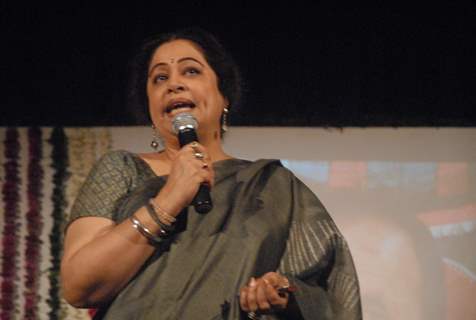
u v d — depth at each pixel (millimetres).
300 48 7305
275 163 4547
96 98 7266
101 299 4113
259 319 4016
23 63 7363
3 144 7148
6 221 6945
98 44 7379
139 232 4012
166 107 4496
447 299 6703
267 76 7273
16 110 7262
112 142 7129
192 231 4172
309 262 4293
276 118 7195
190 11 7344
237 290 4059
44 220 6953
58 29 7395
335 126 7156
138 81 4855
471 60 7246
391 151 7090
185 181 4039
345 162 7066
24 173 7074
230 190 4328
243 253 4129
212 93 4582
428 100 7211
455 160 7051
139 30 7348
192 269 4090
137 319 4023
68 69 7324
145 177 4348
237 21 7336
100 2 7379
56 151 7121
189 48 4641
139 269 4109
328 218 4438
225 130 4746
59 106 7270
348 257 4375
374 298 6734
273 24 7332
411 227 6879
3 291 6785
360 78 7266
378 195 6977
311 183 7035
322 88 7250
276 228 4262
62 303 6742
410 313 6703
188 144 4172
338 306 4254
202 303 4031
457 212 6898
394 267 6785
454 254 6789
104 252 3994
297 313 4133
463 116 7172
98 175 4316
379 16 7320
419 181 7000
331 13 7336
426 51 7277
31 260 6852
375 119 7188
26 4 7395
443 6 7293
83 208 4234
